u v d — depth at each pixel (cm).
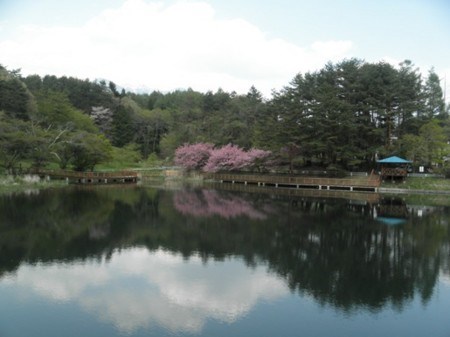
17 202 2897
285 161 5034
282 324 1036
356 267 1504
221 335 970
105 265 1491
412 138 4184
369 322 1056
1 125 3991
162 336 962
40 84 9500
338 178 4478
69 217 2400
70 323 1020
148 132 8588
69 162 5866
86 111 8581
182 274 1402
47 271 1412
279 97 5091
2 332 969
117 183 4997
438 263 1561
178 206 2950
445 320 1067
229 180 5425
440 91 5841
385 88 4419
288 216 2561
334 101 4181
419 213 2712
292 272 1439
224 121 6550
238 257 1620
